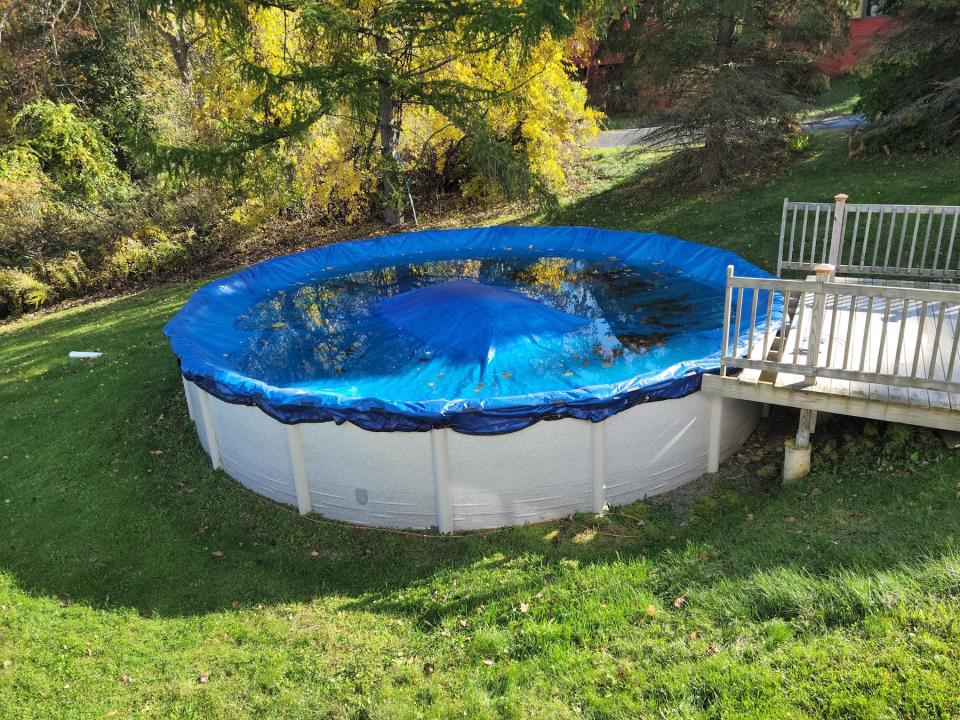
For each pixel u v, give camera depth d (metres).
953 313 6.45
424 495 5.69
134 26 16.58
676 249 11.15
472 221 16.19
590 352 7.89
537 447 5.50
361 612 4.78
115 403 8.59
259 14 13.65
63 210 16.59
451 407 5.32
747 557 4.57
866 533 4.46
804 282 5.07
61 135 17.38
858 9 21.50
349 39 12.45
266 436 6.07
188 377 6.64
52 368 10.25
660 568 4.76
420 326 8.82
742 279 5.32
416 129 16.94
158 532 5.94
